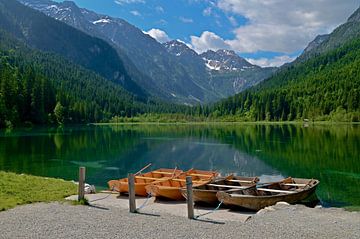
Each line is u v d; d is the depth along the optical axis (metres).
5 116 111.12
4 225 15.60
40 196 21.27
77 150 60.00
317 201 25.62
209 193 20.61
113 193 24.00
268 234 14.62
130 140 80.44
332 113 158.12
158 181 23.62
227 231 15.03
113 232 14.73
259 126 144.88
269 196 20.56
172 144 71.19
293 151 56.09
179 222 16.53
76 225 15.70
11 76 124.56
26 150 58.81
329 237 14.31
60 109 136.38
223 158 51.12
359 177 35.34
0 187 22.05
